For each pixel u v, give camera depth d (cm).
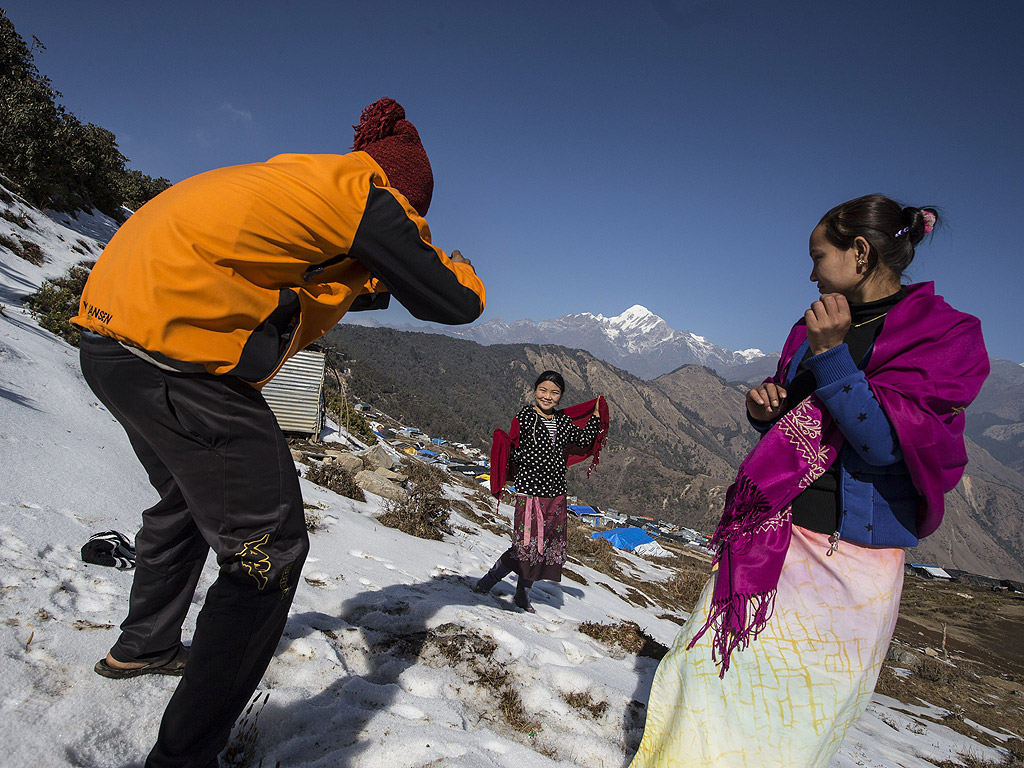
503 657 351
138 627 215
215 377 167
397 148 200
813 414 181
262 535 173
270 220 160
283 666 269
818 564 181
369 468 1261
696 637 191
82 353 174
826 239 190
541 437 491
